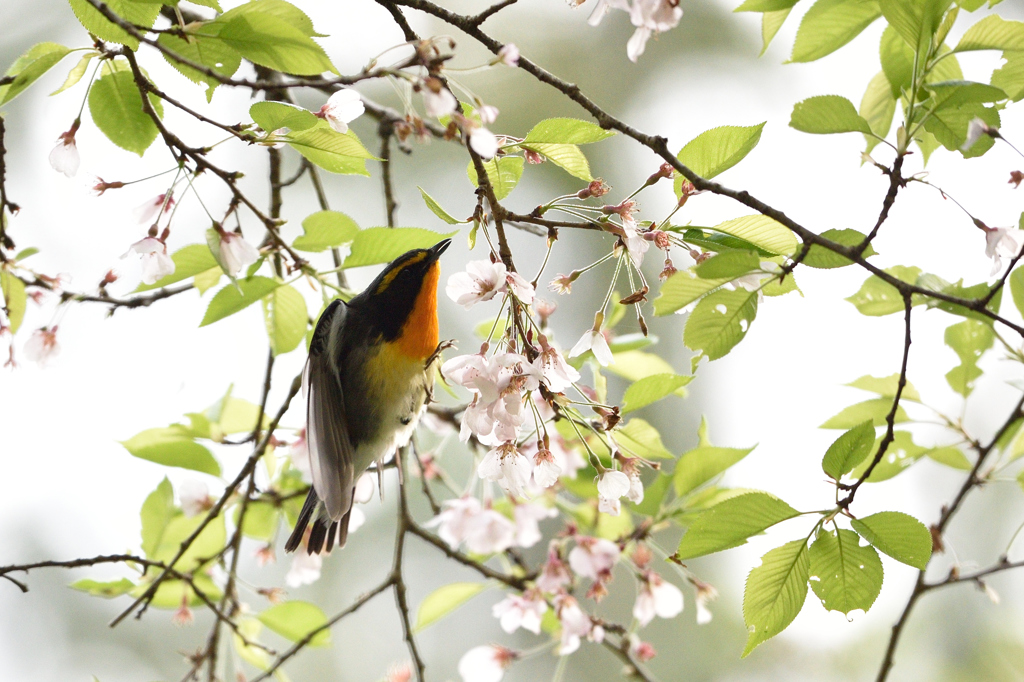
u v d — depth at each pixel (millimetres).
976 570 8766
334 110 6168
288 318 8023
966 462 8523
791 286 5898
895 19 5699
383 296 8391
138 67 5789
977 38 5809
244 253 6512
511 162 6129
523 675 15344
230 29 5629
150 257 6469
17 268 8109
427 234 7133
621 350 8953
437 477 10383
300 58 5773
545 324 7555
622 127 5449
